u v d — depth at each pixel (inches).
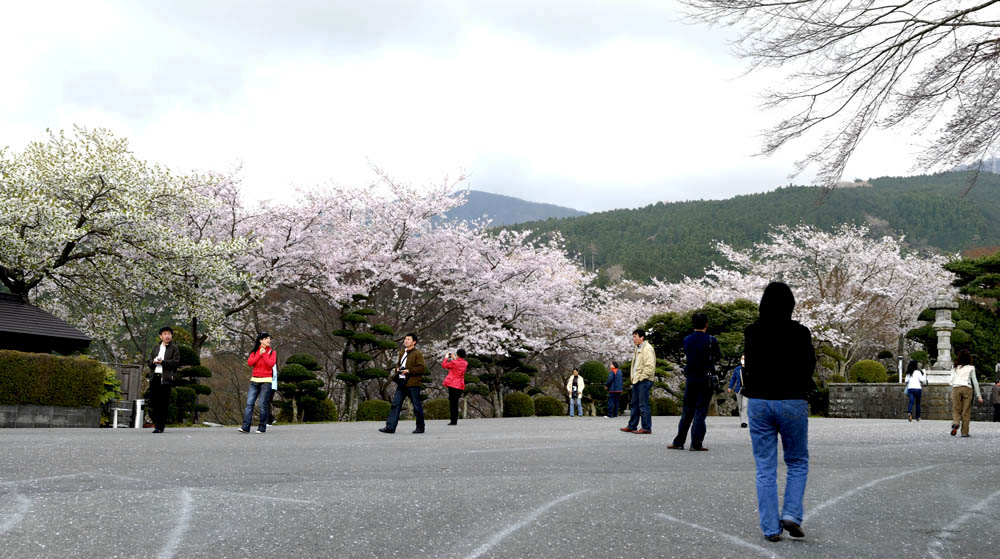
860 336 1726.1
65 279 992.2
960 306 1557.6
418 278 1240.8
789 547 199.3
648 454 430.3
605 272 3772.1
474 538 201.8
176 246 934.4
